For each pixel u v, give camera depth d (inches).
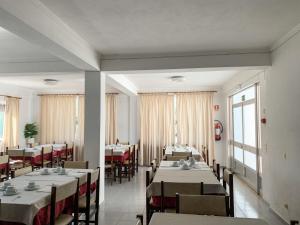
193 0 90.8
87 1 90.7
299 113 113.3
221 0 91.0
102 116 166.1
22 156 219.9
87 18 105.4
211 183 110.7
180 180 116.5
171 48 148.2
